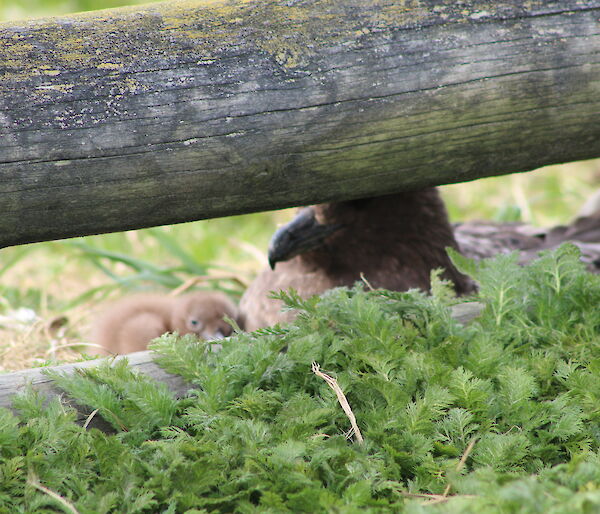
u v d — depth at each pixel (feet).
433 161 17.21
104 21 15.57
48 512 13.08
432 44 16.37
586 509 10.98
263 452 13.88
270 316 26.50
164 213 16.39
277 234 25.36
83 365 16.58
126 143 15.35
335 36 16.07
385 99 16.29
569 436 15.01
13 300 31.71
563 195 44.73
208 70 15.60
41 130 14.92
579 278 18.33
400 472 14.55
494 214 44.16
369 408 15.75
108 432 15.85
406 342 17.13
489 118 16.96
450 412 15.11
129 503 13.16
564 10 16.83
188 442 14.44
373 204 25.27
